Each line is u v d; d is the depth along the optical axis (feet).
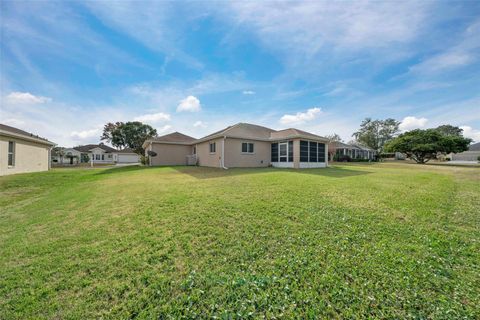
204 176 33.78
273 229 11.87
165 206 16.44
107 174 45.01
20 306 6.59
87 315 6.27
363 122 166.09
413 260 8.72
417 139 94.73
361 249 9.68
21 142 48.88
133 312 6.37
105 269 8.53
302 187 22.84
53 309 6.49
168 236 11.27
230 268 8.44
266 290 7.17
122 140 152.05
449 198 18.89
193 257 9.25
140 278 7.91
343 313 6.19
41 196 25.64
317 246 9.99
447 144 88.89
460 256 9.07
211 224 12.69
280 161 56.49
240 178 30.22
